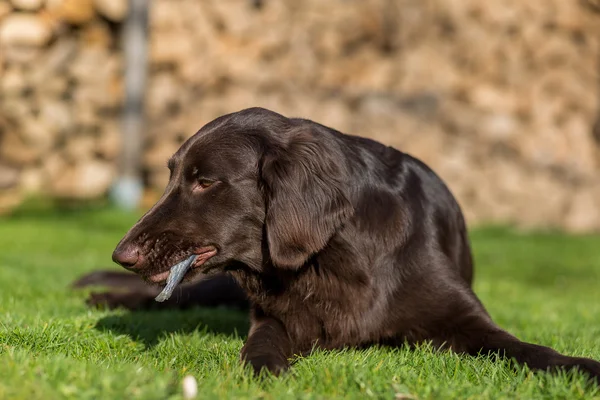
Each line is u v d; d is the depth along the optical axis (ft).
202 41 82.43
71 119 77.82
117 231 65.26
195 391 14.67
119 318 25.05
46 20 77.56
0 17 76.23
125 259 19.56
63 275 39.68
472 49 86.84
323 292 20.66
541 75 88.63
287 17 85.25
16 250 53.26
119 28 80.94
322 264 20.48
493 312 32.30
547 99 87.97
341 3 86.07
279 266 19.24
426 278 21.43
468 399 15.58
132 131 73.67
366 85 84.79
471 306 21.34
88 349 19.93
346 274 20.54
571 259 62.34
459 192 79.41
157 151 78.02
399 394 15.55
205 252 20.34
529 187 81.15
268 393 15.56
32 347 19.83
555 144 86.07
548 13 89.10
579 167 85.51
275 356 17.95
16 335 20.48
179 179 20.57
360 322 20.80
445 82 85.81
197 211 20.17
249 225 20.52
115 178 78.13
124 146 73.82
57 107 77.41
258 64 82.99
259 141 20.49
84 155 78.23
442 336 21.18
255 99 80.53
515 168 82.38
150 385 14.51
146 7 73.72
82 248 56.08
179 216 20.10
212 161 20.17
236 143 20.40
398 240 21.42
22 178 75.82
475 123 83.66
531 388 16.34
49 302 29.86
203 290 31.01
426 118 82.69
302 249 19.27
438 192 24.32
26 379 14.79
